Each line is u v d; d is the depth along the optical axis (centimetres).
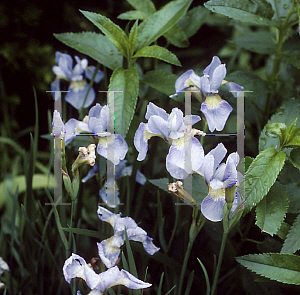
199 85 97
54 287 104
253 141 119
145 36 105
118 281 90
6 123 160
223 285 104
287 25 107
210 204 91
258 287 102
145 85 113
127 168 106
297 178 103
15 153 163
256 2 102
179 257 102
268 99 114
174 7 105
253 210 102
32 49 164
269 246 102
